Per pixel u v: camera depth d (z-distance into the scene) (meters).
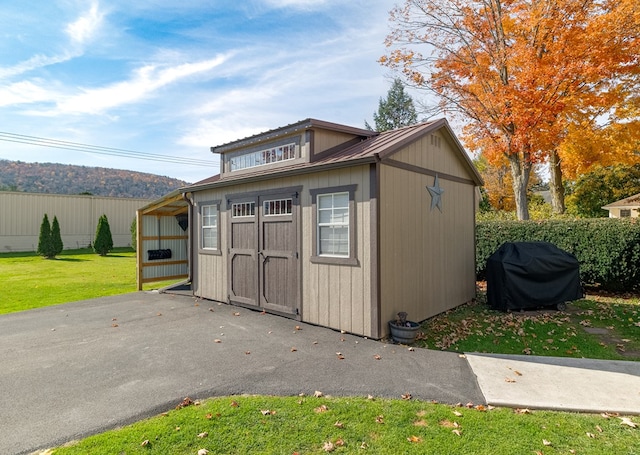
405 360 4.60
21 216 21.86
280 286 6.90
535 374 4.17
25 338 5.55
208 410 3.31
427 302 6.74
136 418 3.21
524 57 10.67
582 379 4.03
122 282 11.48
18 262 16.92
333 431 2.97
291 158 7.08
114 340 5.45
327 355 4.79
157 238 10.72
